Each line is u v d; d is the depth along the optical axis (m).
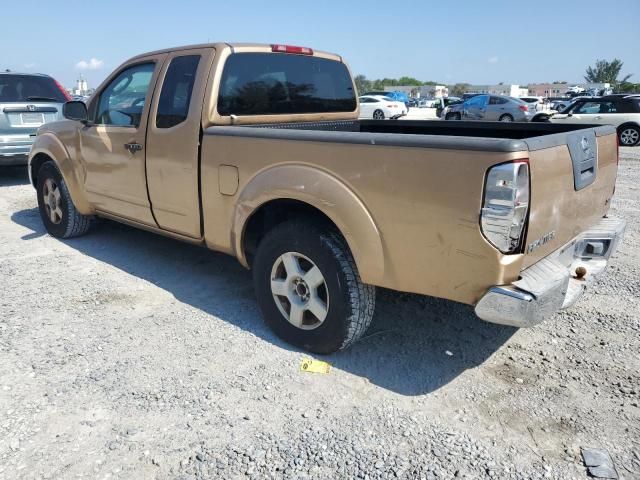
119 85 4.65
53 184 5.77
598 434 2.71
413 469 2.47
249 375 3.21
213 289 4.50
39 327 3.79
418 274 2.84
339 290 3.15
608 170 3.63
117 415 2.83
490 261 2.57
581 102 17.30
